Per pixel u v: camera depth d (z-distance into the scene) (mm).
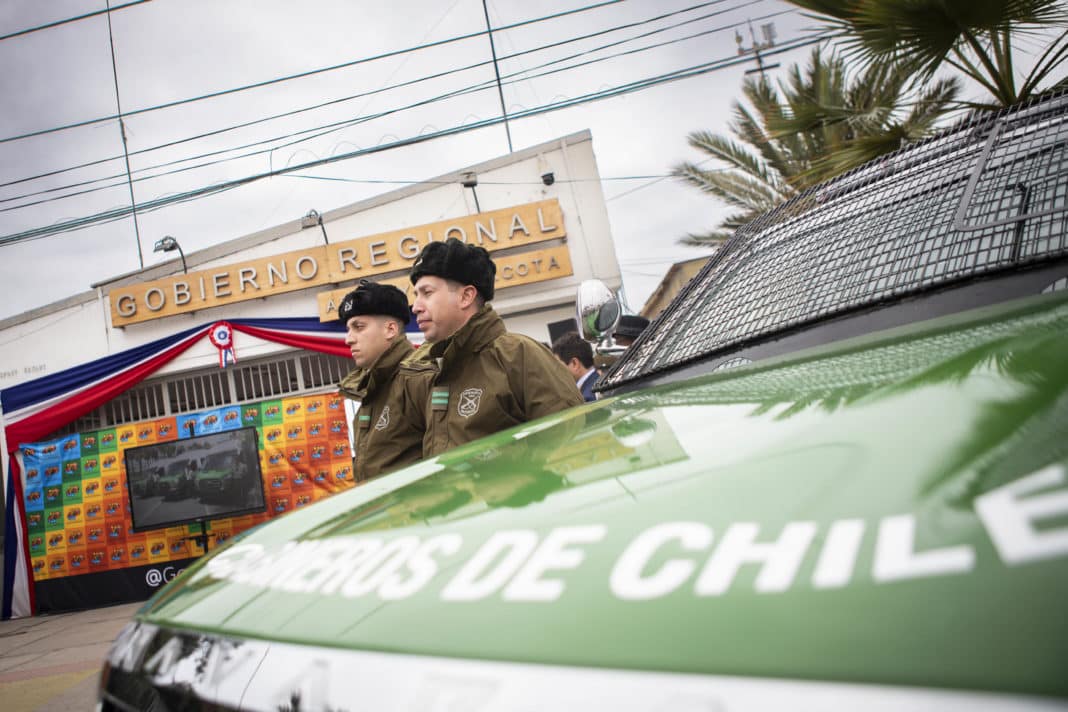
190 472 8227
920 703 260
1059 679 241
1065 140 1169
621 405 1031
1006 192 1171
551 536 512
